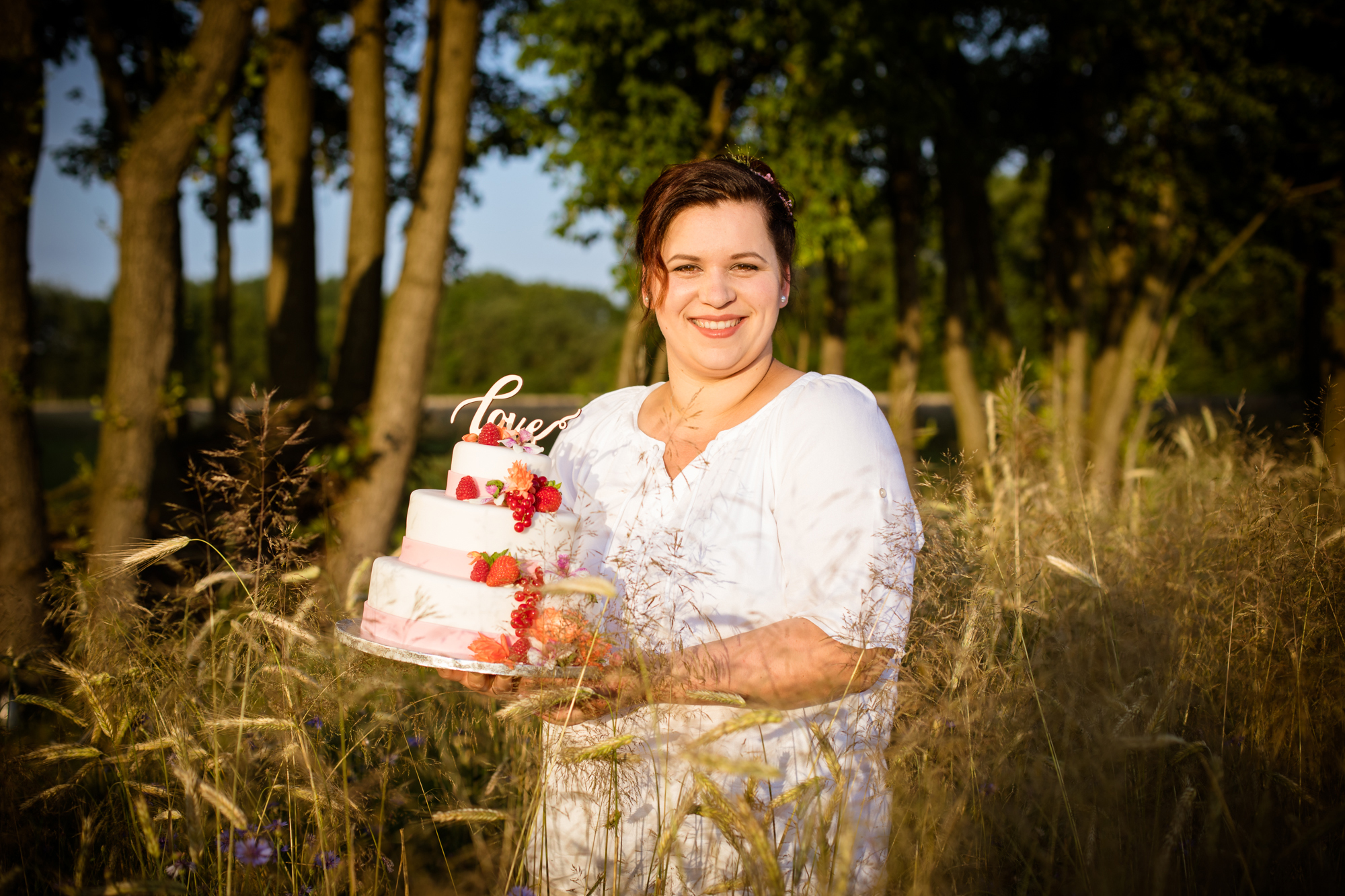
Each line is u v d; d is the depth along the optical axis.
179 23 11.84
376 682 2.23
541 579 2.04
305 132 10.43
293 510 2.68
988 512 2.89
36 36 5.80
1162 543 3.27
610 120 11.86
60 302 77.19
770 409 1.98
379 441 6.84
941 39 10.60
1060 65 12.32
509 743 2.52
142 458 5.82
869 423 1.90
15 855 2.14
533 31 11.62
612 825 1.84
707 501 1.96
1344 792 2.27
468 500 2.15
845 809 1.76
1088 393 15.16
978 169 12.92
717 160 2.07
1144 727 2.18
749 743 1.85
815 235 10.91
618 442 2.20
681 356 2.06
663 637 1.84
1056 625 2.59
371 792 2.30
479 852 2.15
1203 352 38.41
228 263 13.30
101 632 2.38
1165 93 11.66
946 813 1.84
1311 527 2.74
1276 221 13.19
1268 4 11.42
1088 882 1.84
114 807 2.26
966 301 12.66
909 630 2.07
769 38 11.08
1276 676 2.55
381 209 8.58
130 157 5.82
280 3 9.61
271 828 2.14
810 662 1.77
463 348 85.94
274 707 2.21
